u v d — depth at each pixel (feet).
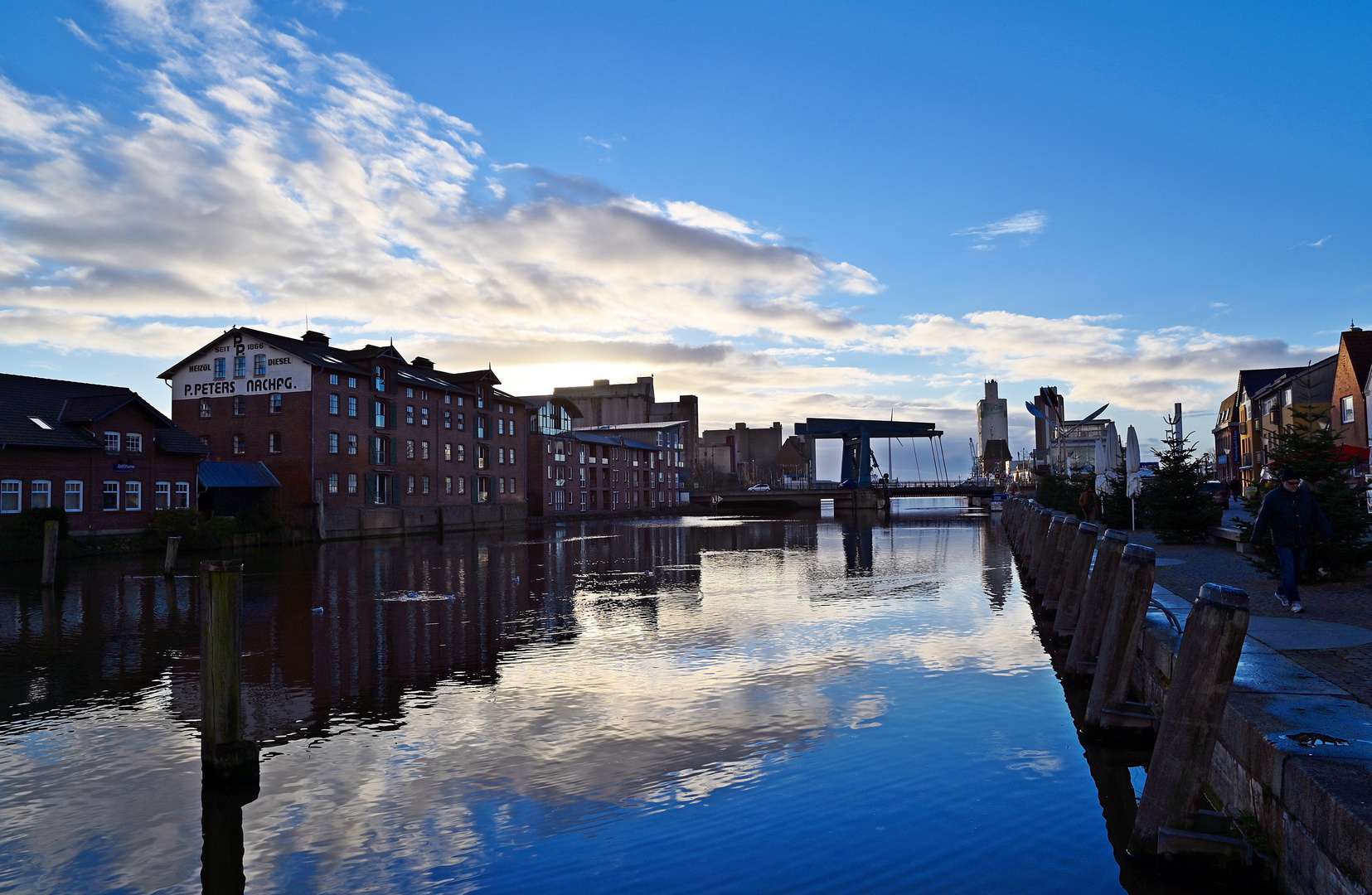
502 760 28.30
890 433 339.77
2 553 103.60
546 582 83.46
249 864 21.01
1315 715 19.45
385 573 93.09
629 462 348.59
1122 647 28.43
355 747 29.99
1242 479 199.21
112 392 142.00
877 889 18.80
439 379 225.15
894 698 35.73
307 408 167.73
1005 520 195.62
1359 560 41.57
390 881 19.88
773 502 388.37
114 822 23.73
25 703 36.96
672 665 42.96
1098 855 20.26
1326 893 15.08
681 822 22.80
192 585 82.28
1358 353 116.47
